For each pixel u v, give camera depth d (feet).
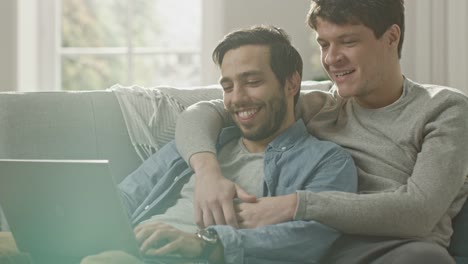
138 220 5.52
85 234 4.37
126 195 5.74
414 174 4.92
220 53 5.50
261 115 5.41
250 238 4.65
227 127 5.91
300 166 5.32
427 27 9.59
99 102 6.40
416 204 4.70
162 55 11.62
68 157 6.21
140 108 6.39
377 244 4.67
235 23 10.55
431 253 4.36
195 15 11.57
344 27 5.20
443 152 4.94
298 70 5.67
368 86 5.31
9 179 4.34
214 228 4.65
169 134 6.32
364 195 4.78
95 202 4.18
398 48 5.48
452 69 9.47
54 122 6.24
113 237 4.31
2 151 6.11
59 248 4.53
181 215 5.39
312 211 4.73
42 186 4.26
